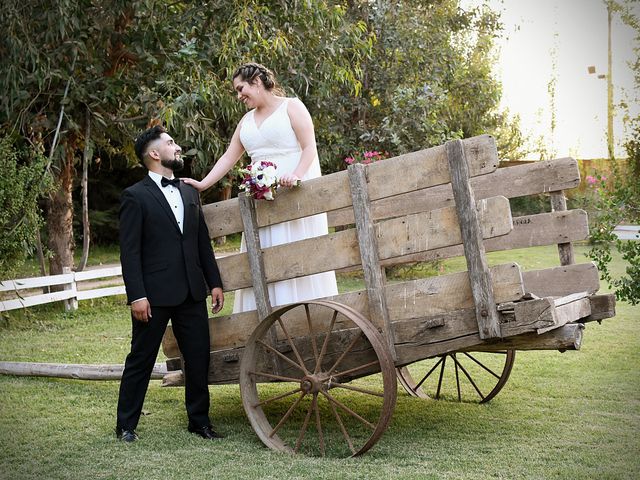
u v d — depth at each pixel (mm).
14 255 8344
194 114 8531
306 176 4363
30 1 8344
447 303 3668
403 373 5273
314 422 4477
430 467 3482
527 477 3307
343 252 3918
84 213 9922
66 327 8531
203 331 4230
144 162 4250
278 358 4152
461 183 3543
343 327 4020
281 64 9438
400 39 12727
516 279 3449
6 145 8273
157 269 4121
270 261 4148
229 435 4223
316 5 9156
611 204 5816
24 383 5660
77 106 9320
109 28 9023
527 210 16812
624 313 8711
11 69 8062
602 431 4105
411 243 3711
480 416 4523
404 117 12109
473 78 16094
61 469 3553
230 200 4301
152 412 4793
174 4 9180
